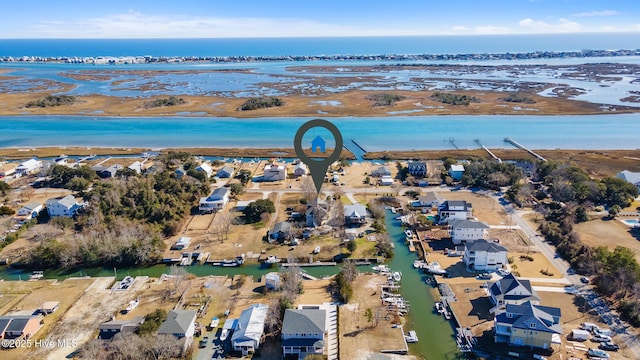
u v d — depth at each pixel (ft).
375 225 312.91
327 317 218.38
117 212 322.34
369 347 197.98
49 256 267.39
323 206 330.54
